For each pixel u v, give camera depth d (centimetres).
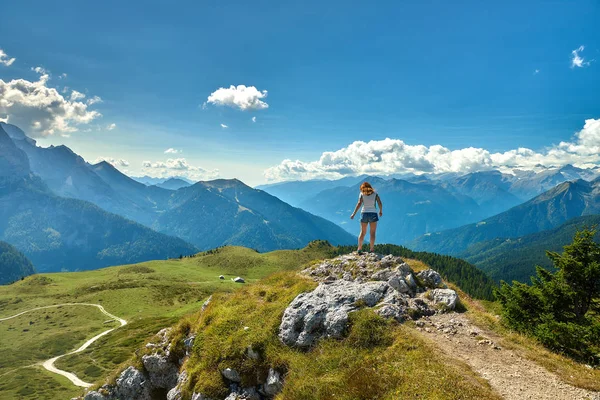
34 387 7675
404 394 996
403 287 1741
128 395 2228
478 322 1529
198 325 2100
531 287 3003
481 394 972
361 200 2214
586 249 3156
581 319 2803
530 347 1355
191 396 1625
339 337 1417
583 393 1045
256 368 1520
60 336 12106
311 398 1146
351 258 2202
